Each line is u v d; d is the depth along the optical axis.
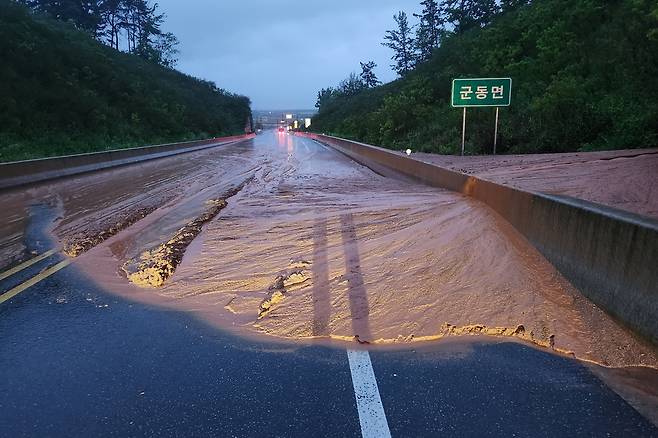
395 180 14.03
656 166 8.72
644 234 3.59
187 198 11.24
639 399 2.97
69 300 4.81
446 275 4.95
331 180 14.38
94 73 35.16
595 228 4.20
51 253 6.57
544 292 4.44
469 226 6.47
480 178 8.30
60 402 3.00
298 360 3.56
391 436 2.64
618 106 13.98
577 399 2.98
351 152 27.62
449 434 2.65
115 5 74.62
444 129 23.23
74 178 15.55
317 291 4.79
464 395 3.04
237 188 12.98
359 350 3.70
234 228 7.62
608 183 7.63
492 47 28.42
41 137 23.78
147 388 3.17
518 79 22.36
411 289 4.69
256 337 3.97
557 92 15.65
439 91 30.48
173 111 48.12
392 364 3.47
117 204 10.42
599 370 3.33
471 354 3.60
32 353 3.66
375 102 50.91
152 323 4.26
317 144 44.50
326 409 2.91
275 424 2.77
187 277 5.47
